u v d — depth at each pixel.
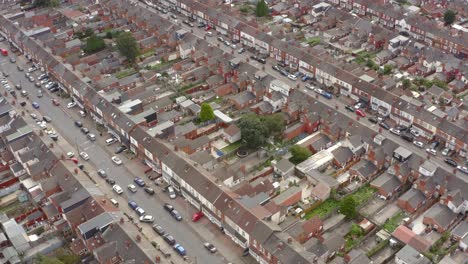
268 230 128.50
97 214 137.25
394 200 151.38
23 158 160.00
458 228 137.12
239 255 135.25
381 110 190.25
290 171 160.50
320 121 181.88
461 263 130.62
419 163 154.38
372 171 158.62
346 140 169.50
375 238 138.25
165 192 157.00
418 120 178.88
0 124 177.50
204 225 145.00
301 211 146.38
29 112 196.50
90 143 179.25
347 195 150.25
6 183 159.25
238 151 172.50
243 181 154.75
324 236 138.75
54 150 163.25
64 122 191.38
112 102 187.62
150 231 143.00
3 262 129.25
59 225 141.12
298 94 191.50
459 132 168.62
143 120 173.62
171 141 173.00
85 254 135.00
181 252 134.62
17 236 135.25
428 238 137.88
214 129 185.00
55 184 150.50
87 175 161.75
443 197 144.38
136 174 164.50
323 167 162.75
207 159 161.12
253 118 173.12
